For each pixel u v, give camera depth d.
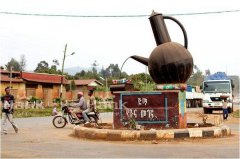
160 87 14.21
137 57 15.20
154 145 11.62
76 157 9.41
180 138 12.72
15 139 13.82
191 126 14.95
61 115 19.77
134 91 14.21
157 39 14.61
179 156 9.39
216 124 15.32
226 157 9.19
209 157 9.20
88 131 13.72
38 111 40.75
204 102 33.56
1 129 17.66
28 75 53.91
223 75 34.44
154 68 14.05
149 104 14.05
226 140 12.73
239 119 26.47
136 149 10.76
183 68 13.78
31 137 14.52
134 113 14.12
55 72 82.88
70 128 19.22
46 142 12.74
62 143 12.41
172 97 13.89
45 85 57.56
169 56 13.74
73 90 70.25
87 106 18.83
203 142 12.24
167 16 14.83
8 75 52.81
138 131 12.79
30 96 53.34
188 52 14.12
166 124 13.86
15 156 9.61
